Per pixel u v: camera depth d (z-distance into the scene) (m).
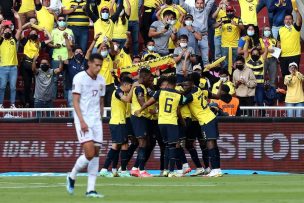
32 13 74.25
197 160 56.25
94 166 37.19
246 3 72.94
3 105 71.69
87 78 37.03
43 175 58.84
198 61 70.25
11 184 47.47
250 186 44.78
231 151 61.31
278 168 61.28
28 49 69.88
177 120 53.88
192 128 55.31
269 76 71.62
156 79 58.12
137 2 74.06
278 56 71.38
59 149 61.59
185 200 35.50
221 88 60.28
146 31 74.75
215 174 54.22
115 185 45.84
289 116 62.16
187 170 56.09
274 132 61.38
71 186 38.16
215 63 65.69
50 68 69.94
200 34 71.38
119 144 55.38
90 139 36.84
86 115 36.97
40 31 71.19
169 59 64.25
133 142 56.34
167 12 71.50
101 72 66.56
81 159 37.25
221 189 42.44
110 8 71.19
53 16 72.62
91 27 76.81
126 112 55.59
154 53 69.00
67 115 62.69
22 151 61.81
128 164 61.41
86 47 73.50
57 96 73.06
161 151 56.38
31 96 70.81
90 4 70.31
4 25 69.56
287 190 41.59
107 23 69.19
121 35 70.62
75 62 67.88
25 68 69.88
